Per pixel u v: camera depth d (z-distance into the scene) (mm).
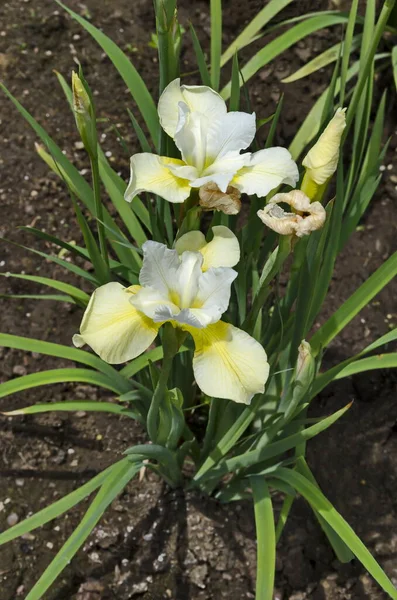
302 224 685
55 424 953
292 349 809
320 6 1281
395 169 1144
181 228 739
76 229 1064
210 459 834
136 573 883
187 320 673
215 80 871
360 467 953
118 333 686
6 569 874
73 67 1213
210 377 685
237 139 724
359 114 824
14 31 1234
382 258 1078
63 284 858
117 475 794
